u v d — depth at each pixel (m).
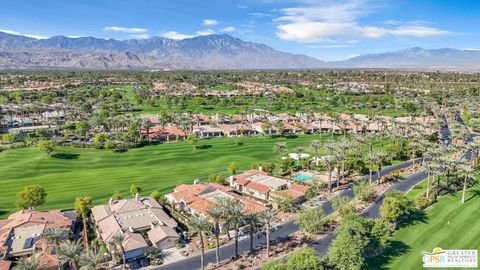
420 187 98.81
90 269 56.59
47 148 127.56
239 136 174.00
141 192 98.75
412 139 136.88
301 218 74.38
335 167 111.88
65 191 98.69
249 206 83.69
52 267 61.94
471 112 189.12
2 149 138.50
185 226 80.69
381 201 90.88
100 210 82.56
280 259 64.31
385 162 125.69
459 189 96.19
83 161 128.25
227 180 107.69
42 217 77.31
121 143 147.75
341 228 64.69
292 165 117.88
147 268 63.38
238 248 69.81
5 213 84.81
